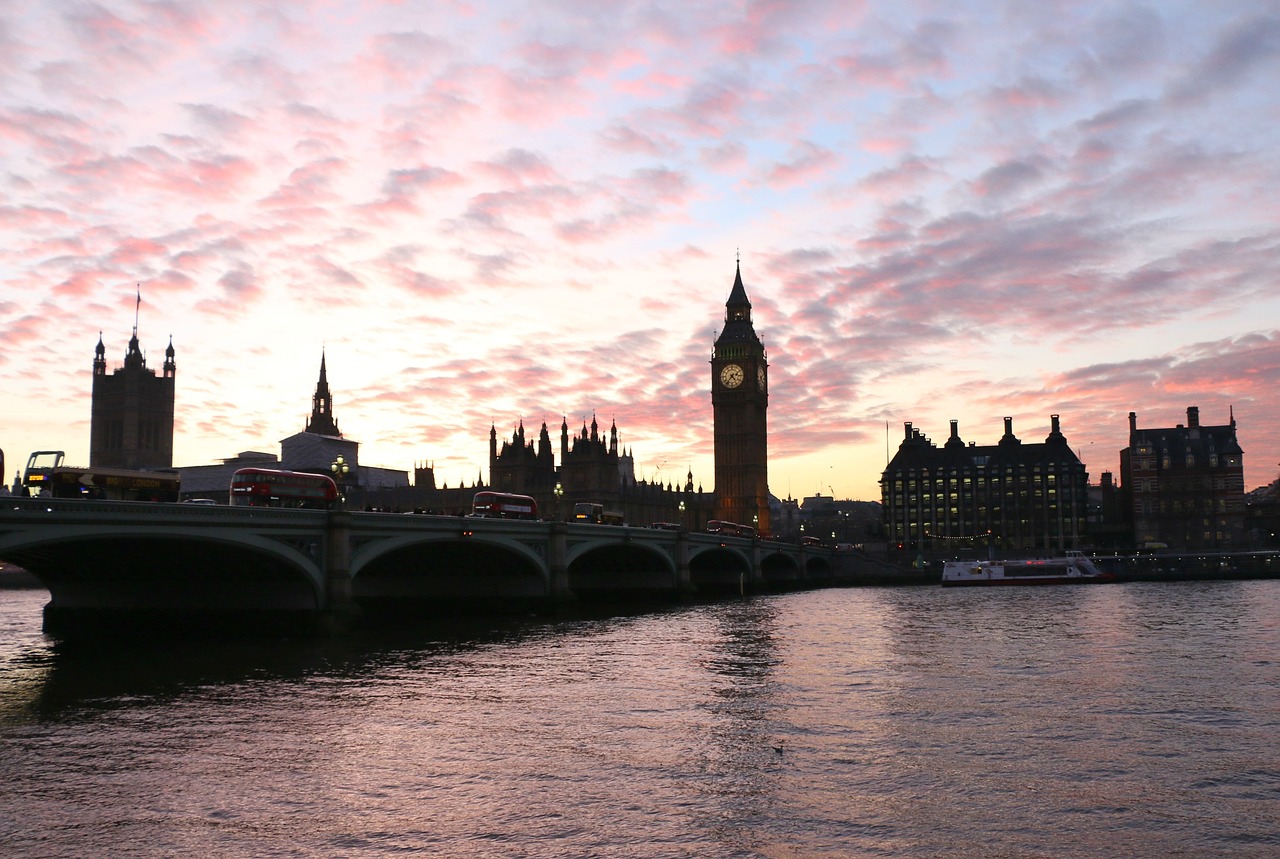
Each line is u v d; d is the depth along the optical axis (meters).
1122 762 37.69
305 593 79.38
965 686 55.44
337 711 48.59
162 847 28.36
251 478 90.31
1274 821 30.67
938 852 27.97
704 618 110.00
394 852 27.89
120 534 60.72
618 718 46.53
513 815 31.16
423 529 89.38
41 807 32.25
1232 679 57.59
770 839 28.94
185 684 57.19
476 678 59.66
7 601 157.25
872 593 180.38
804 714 47.19
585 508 164.50
